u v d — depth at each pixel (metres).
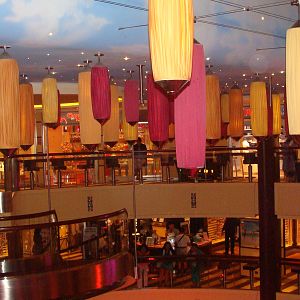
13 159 12.13
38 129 16.38
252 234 16.33
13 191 12.09
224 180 13.28
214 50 11.33
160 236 17.83
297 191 12.34
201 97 3.50
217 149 13.05
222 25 10.59
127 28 10.01
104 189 13.06
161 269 11.81
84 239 8.38
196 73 3.46
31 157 13.98
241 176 13.25
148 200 13.24
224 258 11.66
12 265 7.95
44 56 10.90
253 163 13.02
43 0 8.84
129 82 9.93
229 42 11.34
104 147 14.64
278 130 11.95
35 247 8.12
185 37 2.70
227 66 13.00
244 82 16.14
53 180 12.88
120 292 11.67
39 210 12.37
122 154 14.28
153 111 6.63
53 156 14.34
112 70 12.94
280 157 12.55
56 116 9.30
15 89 6.10
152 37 2.71
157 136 6.68
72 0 9.12
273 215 11.84
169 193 13.25
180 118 3.52
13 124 6.12
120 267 8.70
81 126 8.30
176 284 11.77
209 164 13.28
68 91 14.98
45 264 8.14
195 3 10.27
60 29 9.34
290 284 11.93
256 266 11.55
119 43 10.30
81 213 12.89
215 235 18.89
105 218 8.57
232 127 11.40
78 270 8.04
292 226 18.09
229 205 13.07
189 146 3.53
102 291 8.70
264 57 12.29
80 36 9.69
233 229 16.16
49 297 7.77
